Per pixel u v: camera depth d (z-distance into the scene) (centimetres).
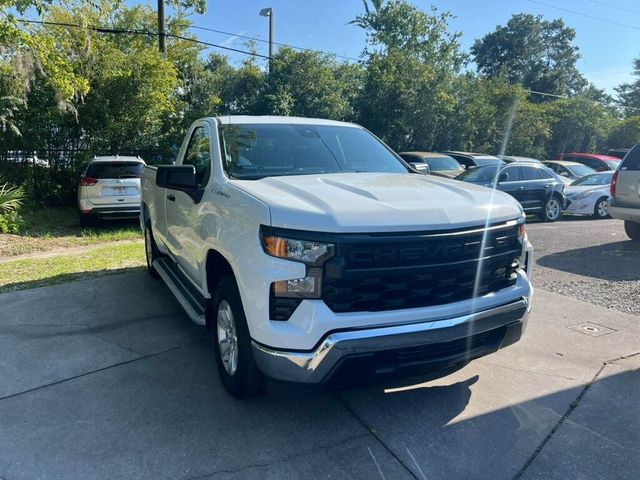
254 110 2566
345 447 296
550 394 357
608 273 716
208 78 2380
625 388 366
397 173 431
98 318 512
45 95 1380
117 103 1502
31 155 1471
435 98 2397
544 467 277
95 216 1162
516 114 2770
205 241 371
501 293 323
